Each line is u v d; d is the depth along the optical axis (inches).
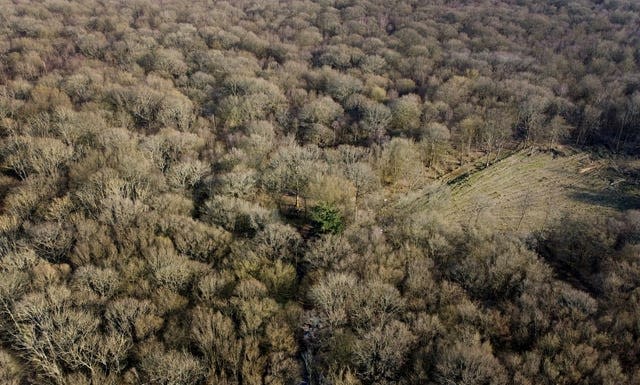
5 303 2026.3
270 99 4913.9
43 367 1820.9
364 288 2178.9
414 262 2407.7
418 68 5935.0
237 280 2348.7
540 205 3892.7
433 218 2910.9
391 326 1966.0
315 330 2138.3
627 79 5221.5
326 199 3085.6
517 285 2308.1
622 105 4785.9
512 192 4094.5
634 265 2459.4
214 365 1839.3
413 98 4894.2
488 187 4151.1
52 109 4097.0
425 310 2142.0
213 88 5260.8
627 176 4298.7
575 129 4938.5
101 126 3838.6
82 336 1882.4
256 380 1776.6
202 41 6545.3
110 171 2982.3
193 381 1774.1
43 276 2182.6
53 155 3235.7
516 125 4963.1
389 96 5295.3
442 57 6245.1
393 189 3961.6
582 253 2970.0
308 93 5403.5
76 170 3144.7
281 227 2637.8
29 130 3668.8
